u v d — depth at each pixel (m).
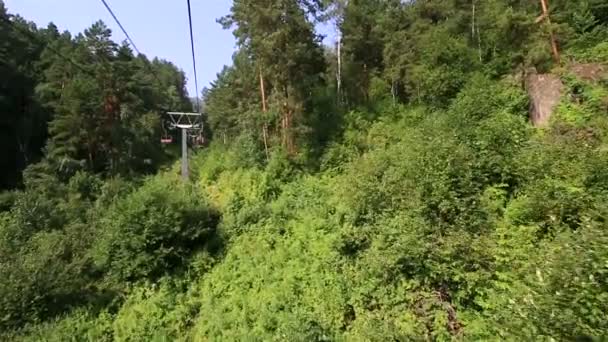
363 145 23.17
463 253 10.71
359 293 12.23
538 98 17.66
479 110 17.84
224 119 45.41
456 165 12.55
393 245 11.51
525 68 19.80
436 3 30.38
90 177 30.36
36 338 14.34
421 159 13.33
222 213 20.36
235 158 26.86
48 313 15.53
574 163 11.89
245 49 24.94
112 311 15.77
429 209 11.89
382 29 29.91
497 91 19.38
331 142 23.56
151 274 16.81
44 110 40.88
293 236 17.38
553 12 21.02
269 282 15.03
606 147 12.57
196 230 17.89
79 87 34.84
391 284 11.66
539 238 10.72
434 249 10.82
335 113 26.53
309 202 19.69
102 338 14.53
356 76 30.66
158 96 59.56
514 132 14.70
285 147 23.55
